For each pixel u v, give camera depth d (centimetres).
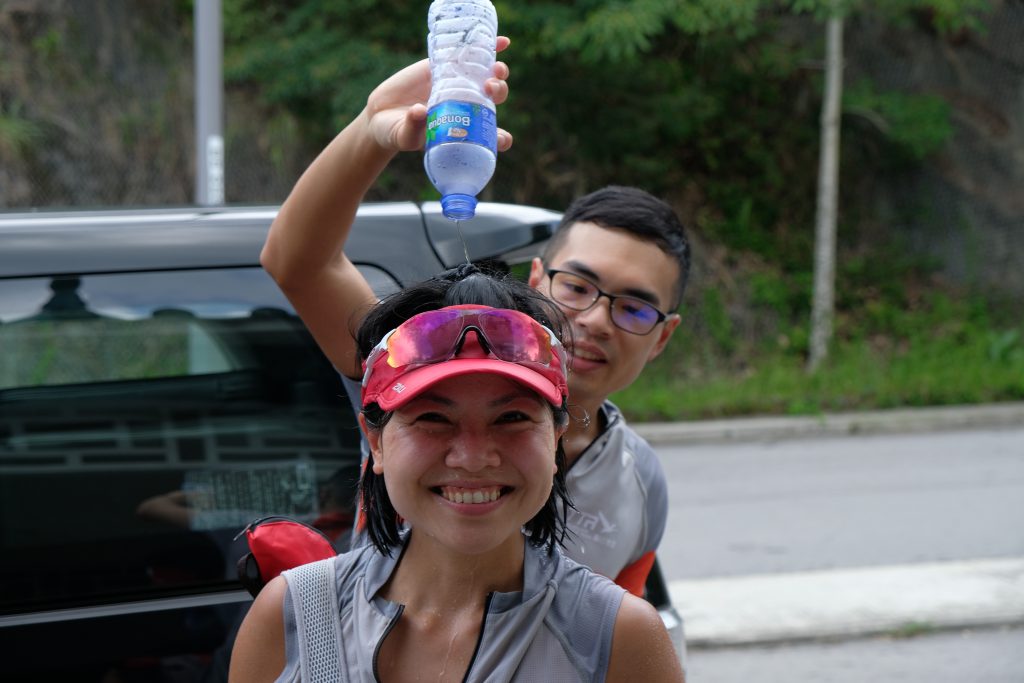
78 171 1093
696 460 940
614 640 127
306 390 212
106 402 207
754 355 1299
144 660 193
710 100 1310
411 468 124
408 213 216
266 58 1098
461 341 122
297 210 161
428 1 1130
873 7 1327
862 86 1383
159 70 1143
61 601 196
